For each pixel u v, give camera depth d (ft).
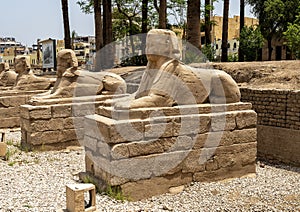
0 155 28.19
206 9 62.23
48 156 29.53
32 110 30.63
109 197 19.03
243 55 73.26
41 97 32.22
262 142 31.35
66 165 26.76
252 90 32.22
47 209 17.30
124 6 80.02
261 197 20.01
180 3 75.41
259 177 24.21
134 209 17.83
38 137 30.96
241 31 74.54
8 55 169.48
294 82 34.96
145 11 71.15
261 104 31.50
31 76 46.01
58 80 33.83
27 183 22.06
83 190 16.10
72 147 32.27
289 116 29.17
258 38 72.90
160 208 18.40
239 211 17.85
